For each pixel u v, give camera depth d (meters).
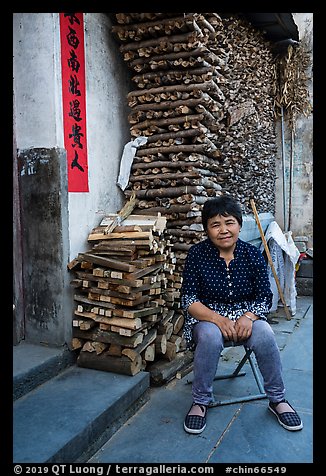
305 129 6.88
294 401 3.01
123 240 3.23
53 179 3.12
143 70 3.93
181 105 3.76
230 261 2.81
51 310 3.18
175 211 3.76
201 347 2.63
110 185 3.86
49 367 2.94
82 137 3.42
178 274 3.77
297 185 6.96
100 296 3.05
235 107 4.79
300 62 6.86
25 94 3.19
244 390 3.19
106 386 2.82
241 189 5.20
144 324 3.07
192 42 3.62
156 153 3.92
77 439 2.26
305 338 4.45
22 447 2.12
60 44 3.17
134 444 2.49
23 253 3.26
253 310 2.75
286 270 5.39
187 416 2.67
